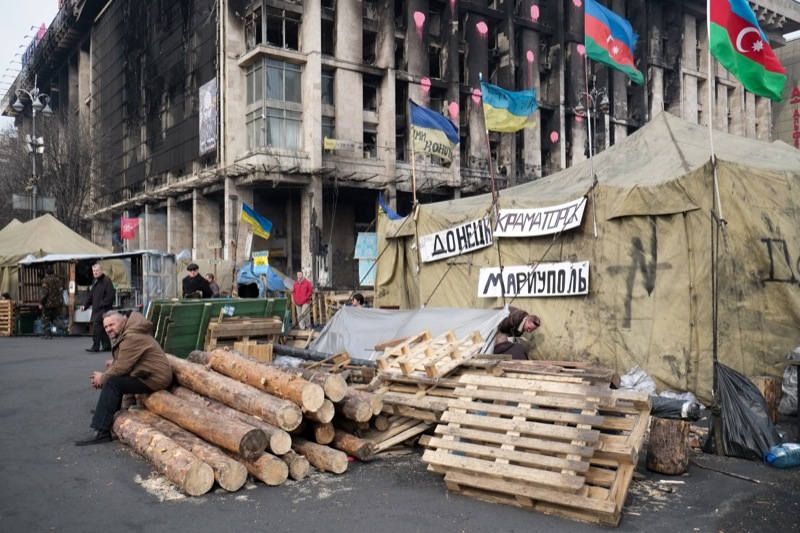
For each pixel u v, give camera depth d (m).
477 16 48.00
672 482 5.45
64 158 46.97
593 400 5.25
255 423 5.73
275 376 6.11
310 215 39.16
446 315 9.99
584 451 4.83
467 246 11.77
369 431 6.54
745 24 7.65
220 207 47.03
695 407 6.52
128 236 44.12
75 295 20.80
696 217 8.41
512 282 10.80
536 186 12.05
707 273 8.24
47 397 9.32
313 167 38.97
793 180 8.67
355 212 47.06
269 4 39.09
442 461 5.32
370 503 5.00
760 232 8.20
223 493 5.24
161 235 54.81
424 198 47.59
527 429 5.21
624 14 55.69
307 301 19.12
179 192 48.06
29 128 50.38
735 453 6.13
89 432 7.22
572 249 9.98
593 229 9.66
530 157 49.59
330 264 38.03
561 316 10.05
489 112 12.29
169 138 50.47
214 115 42.16
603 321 9.41
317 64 39.44
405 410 6.68
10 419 7.88
